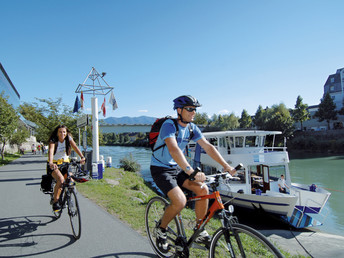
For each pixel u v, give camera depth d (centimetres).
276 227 1001
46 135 2558
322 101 6219
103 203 647
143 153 5262
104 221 486
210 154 277
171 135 251
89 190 821
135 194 832
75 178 410
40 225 461
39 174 1332
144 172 2466
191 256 329
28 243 378
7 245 370
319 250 721
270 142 1512
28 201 671
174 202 256
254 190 1148
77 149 442
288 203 962
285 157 1184
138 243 376
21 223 473
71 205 405
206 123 8369
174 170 277
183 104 257
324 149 4612
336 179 2245
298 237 867
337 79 6700
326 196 1022
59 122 2464
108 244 372
